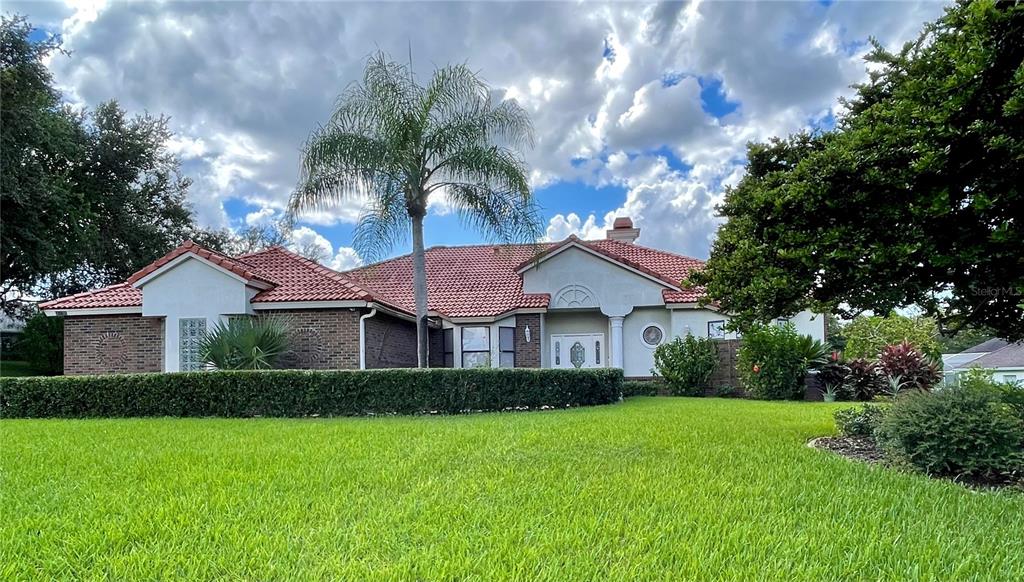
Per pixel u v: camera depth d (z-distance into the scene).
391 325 20.55
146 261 34.12
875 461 7.75
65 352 18.83
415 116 16.09
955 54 6.33
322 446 8.44
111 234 33.44
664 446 8.34
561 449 8.10
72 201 28.75
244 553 4.22
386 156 15.84
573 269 23.45
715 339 21.67
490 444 8.47
